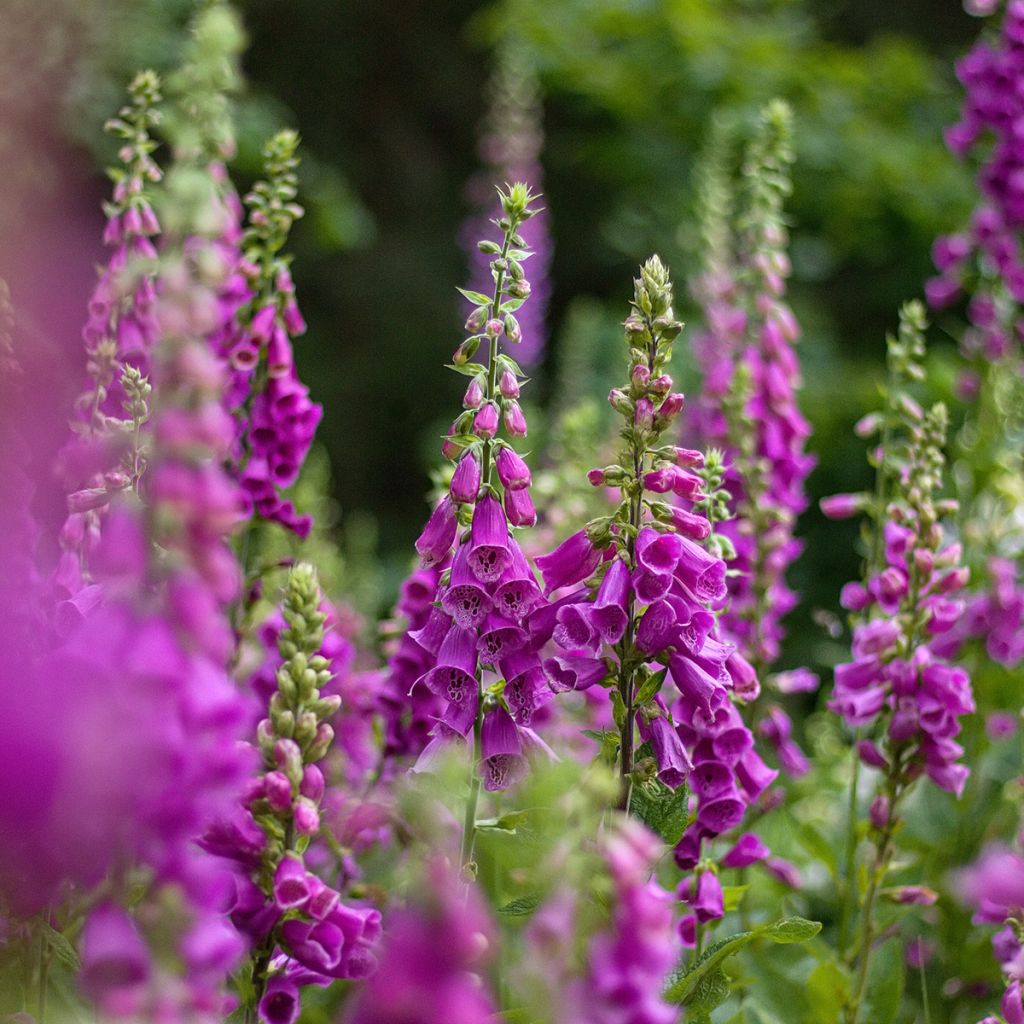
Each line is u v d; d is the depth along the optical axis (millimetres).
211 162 3389
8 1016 2971
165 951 2783
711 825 3227
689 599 3086
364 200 12367
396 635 3455
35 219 2949
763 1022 3402
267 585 3520
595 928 2795
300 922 3020
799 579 7191
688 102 8406
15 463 3074
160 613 2789
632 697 3104
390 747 3365
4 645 2732
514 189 3080
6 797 2701
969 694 3373
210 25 2914
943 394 5578
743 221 3797
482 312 3080
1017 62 4156
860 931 3459
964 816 3730
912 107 9016
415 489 11547
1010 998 3148
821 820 3752
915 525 3414
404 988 2668
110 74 5199
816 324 8328
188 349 2770
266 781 3006
